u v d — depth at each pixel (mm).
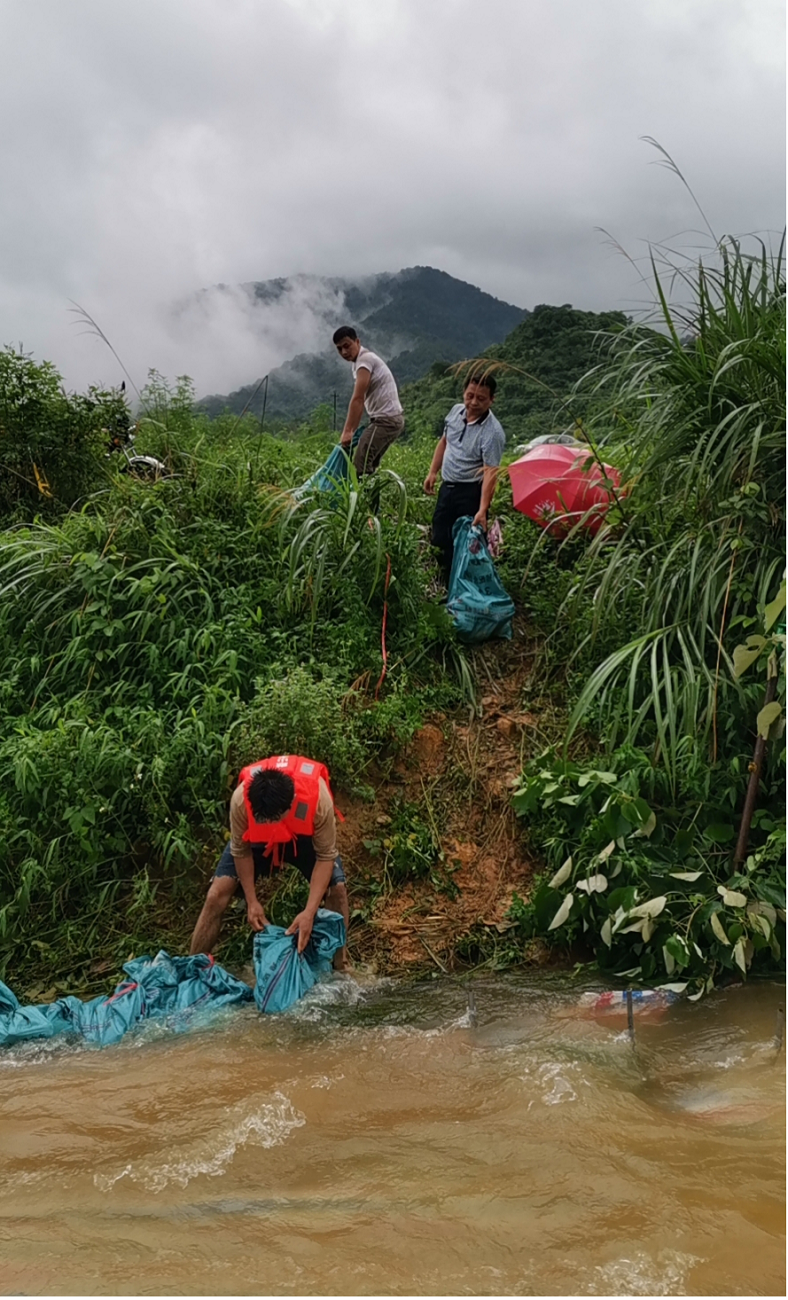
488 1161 3238
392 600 6625
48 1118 3611
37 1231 2914
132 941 4996
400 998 4648
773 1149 3250
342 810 5527
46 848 5215
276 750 5406
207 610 6199
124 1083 3881
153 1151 3369
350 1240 2824
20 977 4867
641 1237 2789
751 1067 3900
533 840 5500
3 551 6730
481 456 6898
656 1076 3869
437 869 5410
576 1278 2625
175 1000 4531
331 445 9742
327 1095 3732
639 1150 3264
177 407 10203
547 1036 4207
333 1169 3227
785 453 5570
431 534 7383
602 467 6352
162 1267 2719
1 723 5820
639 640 5547
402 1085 3807
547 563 7285
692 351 5926
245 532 6785
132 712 5562
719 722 5457
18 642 6312
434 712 6141
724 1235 2785
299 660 6066
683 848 5090
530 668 6664
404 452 10773
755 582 5531
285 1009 4469
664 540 6105
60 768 5234
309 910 4672
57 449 8281
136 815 5402
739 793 5312
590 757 5859
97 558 6328
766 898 4777
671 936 4629
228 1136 3443
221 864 4867
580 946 5121
